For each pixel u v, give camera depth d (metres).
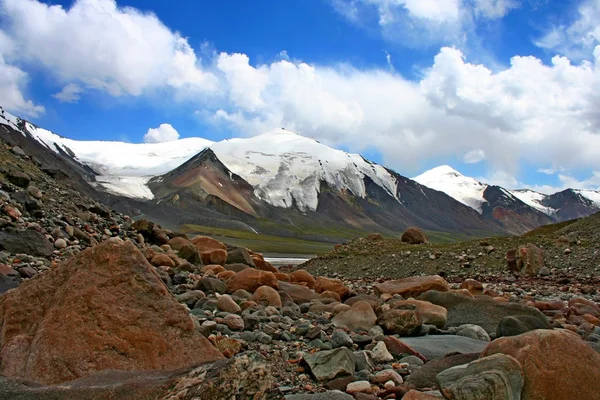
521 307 11.77
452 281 32.84
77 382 4.67
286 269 43.34
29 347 5.78
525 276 32.31
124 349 5.90
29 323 6.18
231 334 8.69
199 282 13.98
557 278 31.03
